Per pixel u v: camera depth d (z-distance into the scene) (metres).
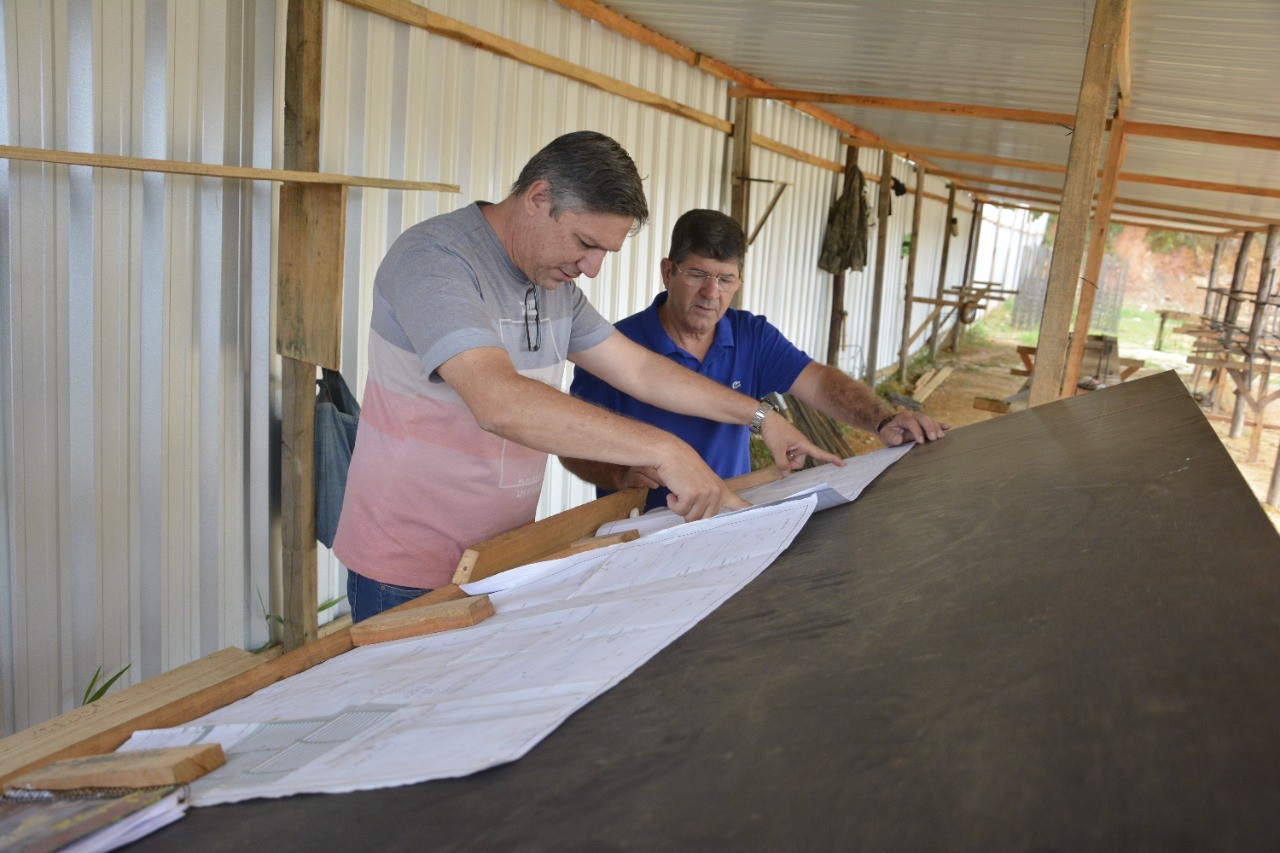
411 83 3.52
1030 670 0.71
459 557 1.79
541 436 1.38
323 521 3.09
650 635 0.95
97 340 2.54
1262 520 0.92
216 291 2.84
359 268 3.41
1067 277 3.58
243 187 2.89
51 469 2.49
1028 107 6.33
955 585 0.95
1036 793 0.55
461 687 0.90
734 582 1.09
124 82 2.49
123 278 2.58
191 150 2.70
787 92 6.44
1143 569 0.87
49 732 0.88
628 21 5.02
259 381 3.04
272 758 0.79
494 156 4.12
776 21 4.80
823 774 0.62
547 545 1.54
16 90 2.27
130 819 0.68
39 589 2.51
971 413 10.88
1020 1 3.98
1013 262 23.08
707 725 0.72
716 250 2.11
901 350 11.84
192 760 0.77
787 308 8.66
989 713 0.65
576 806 0.63
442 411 1.69
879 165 10.80
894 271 12.49
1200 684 0.63
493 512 1.80
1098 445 1.43
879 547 1.15
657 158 5.67
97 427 2.58
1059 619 0.80
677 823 0.59
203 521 2.93
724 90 6.45
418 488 1.73
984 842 0.52
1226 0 3.51
